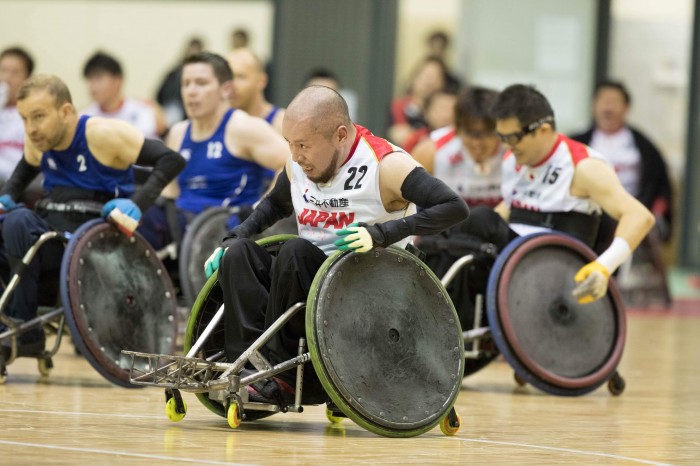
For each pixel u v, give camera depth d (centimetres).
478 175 1393
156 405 968
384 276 830
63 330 1134
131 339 1081
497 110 1180
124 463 683
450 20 3066
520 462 746
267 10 3291
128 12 3303
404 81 3016
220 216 1328
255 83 1587
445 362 848
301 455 738
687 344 1794
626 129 2239
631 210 1145
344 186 850
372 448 779
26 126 1101
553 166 1193
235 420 827
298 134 827
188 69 1406
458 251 1197
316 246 844
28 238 1079
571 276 1169
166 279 1113
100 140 1116
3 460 681
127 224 1075
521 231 1202
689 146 3197
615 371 1181
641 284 2475
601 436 889
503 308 1131
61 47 3297
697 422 996
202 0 3291
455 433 865
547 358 1152
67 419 862
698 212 3225
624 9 3150
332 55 2938
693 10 3161
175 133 1455
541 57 3114
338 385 799
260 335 838
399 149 859
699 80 3177
